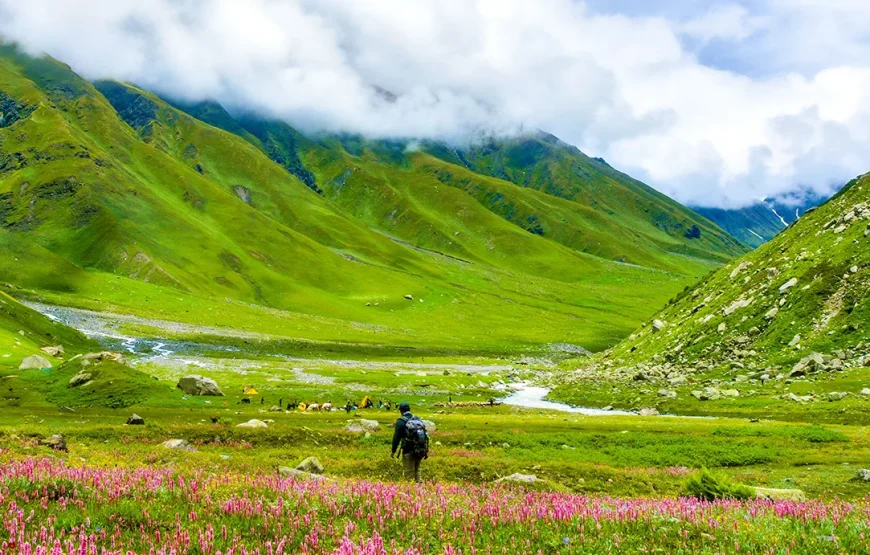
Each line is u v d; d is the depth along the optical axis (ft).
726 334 301.22
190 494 42.24
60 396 215.92
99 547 31.30
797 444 148.77
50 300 578.25
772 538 36.86
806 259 304.09
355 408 254.06
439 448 142.31
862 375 217.15
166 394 232.73
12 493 38.09
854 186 337.93
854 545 35.60
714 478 61.05
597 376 333.83
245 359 445.37
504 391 341.00
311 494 44.88
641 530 39.70
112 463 75.25
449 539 37.09
